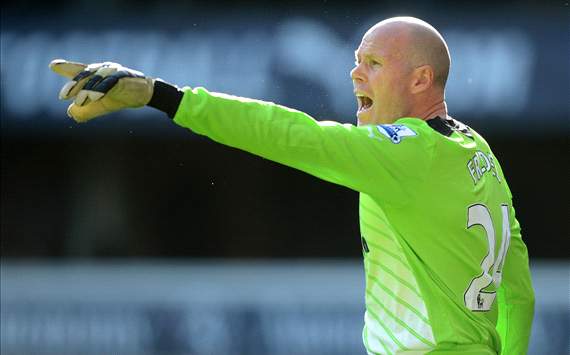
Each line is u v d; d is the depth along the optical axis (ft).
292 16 135.54
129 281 124.16
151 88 39.09
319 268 130.82
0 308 122.52
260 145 40.16
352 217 148.15
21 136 138.82
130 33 136.98
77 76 38.40
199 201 149.38
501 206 47.42
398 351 45.27
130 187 150.00
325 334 118.83
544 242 144.25
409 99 46.14
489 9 135.74
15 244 149.59
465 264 44.68
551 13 135.54
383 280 45.93
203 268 133.80
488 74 131.95
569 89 130.41
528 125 130.72
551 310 114.52
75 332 121.29
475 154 46.26
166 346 120.16
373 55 46.19
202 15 137.49
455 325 44.55
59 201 150.51
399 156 42.34
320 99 128.47
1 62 136.67
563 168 144.15
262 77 130.93
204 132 40.01
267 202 148.87
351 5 135.54
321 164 40.91
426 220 43.86
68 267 137.49
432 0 136.36
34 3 140.97
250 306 120.47
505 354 51.21
